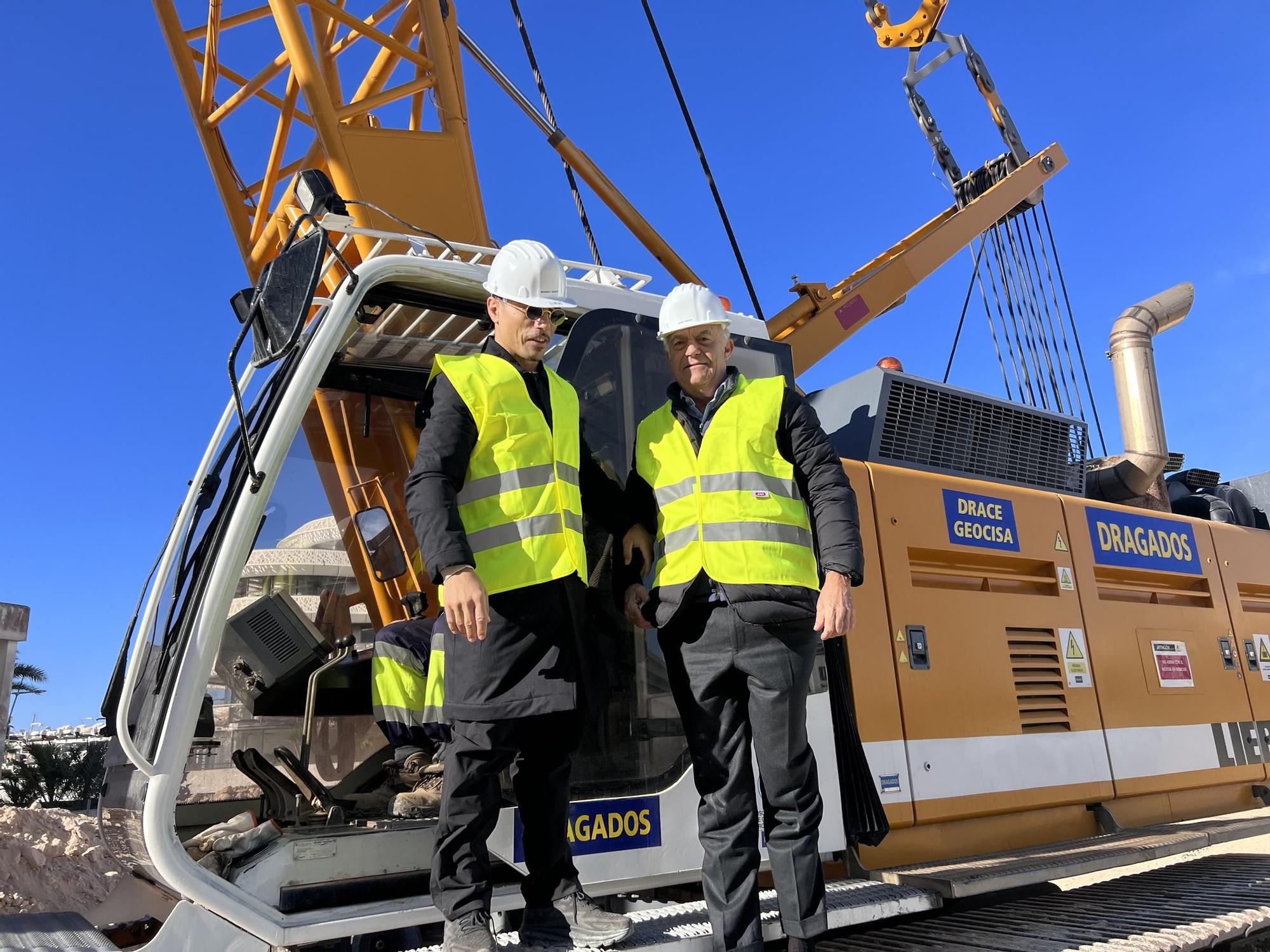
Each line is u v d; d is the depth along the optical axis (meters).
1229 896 3.61
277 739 2.93
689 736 2.49
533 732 2.31
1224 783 4.81
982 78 6.87
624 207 5.54
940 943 2.93
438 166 4.88
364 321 2.99
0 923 2.67
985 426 4.71
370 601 3.14
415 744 2.88
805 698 2.47
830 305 5.94
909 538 3.87
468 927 2.06
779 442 2.60
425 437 2.23
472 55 5.58
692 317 2.61
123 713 2.16
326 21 5.21
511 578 2.21
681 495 2.51
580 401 2.87
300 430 3.23
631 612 2.62
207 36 5.41
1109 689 4.42
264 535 3.01
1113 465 5.73
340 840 2.33
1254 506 6.08
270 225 4.96
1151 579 4.97
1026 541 4.32
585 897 2.33
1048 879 3.22
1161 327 5.94
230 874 2.21
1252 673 5.23
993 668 3.97
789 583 2.42
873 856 3.44
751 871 2.37
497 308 2.46
